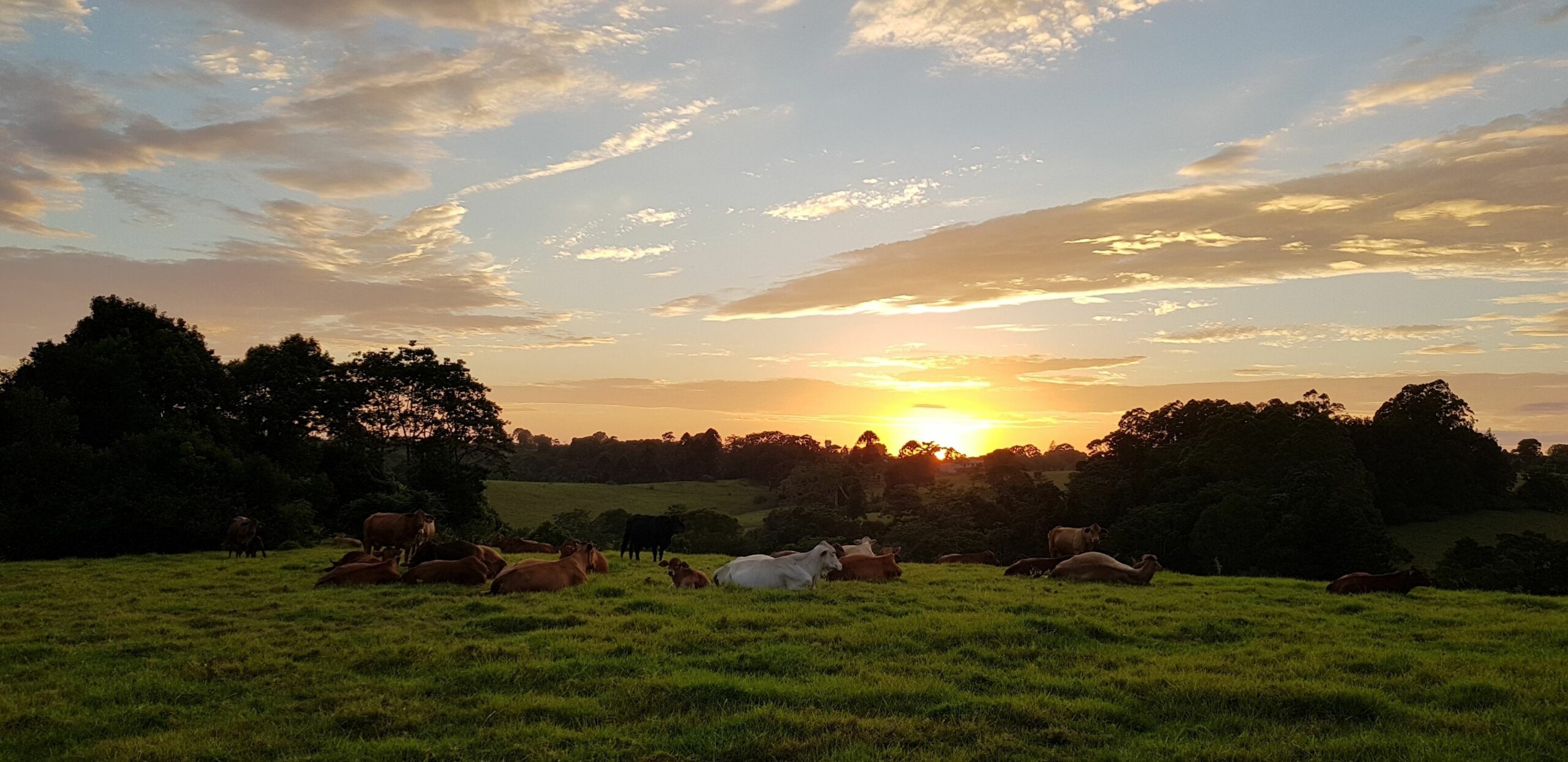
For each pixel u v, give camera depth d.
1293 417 54.03
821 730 7.01
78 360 29.47
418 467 45.56
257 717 7.42
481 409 48.19
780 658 9.05
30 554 24.75
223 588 14.49
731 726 7.08
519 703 7.62
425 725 7.20
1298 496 44.16
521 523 70.50
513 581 13.15
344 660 9.16
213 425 33.16
